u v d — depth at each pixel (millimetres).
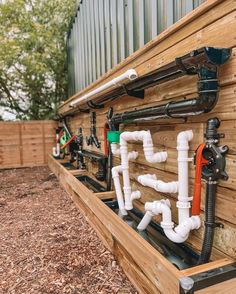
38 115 9016
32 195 4562
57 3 8070
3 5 7992
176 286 1279
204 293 1256
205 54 1348
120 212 2686
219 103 1496
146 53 2186
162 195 2225
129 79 2262
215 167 1491
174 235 1704
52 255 2426
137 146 2666
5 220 3387
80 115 5379
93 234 2848
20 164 7543
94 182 4230
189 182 1818
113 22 3506
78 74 6238
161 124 2191
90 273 2119
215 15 1465
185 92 1829
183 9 1954
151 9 2430
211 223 1537
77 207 3756
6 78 8328
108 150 3307
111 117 3105
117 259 2250
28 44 8070
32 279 2070
